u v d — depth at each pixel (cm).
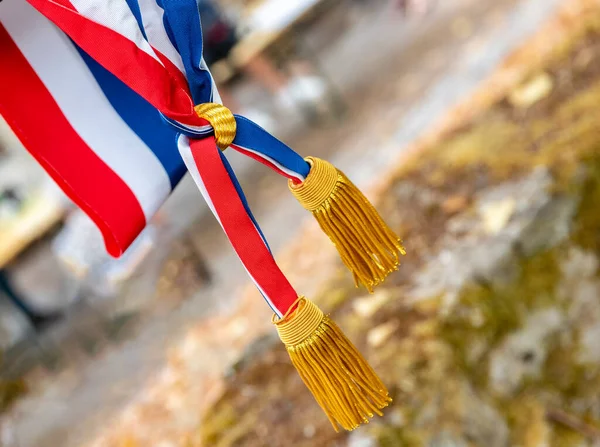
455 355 74
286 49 172
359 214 48
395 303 82
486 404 74
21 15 54
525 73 123
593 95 103
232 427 79
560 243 84
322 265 108
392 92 172
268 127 183
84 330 141
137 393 112
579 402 79
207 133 46
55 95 56
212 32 160
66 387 129
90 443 106
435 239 90
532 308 80
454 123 123
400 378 73
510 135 104
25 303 148
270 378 82
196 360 106
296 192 48
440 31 192
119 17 45
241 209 46
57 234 154
